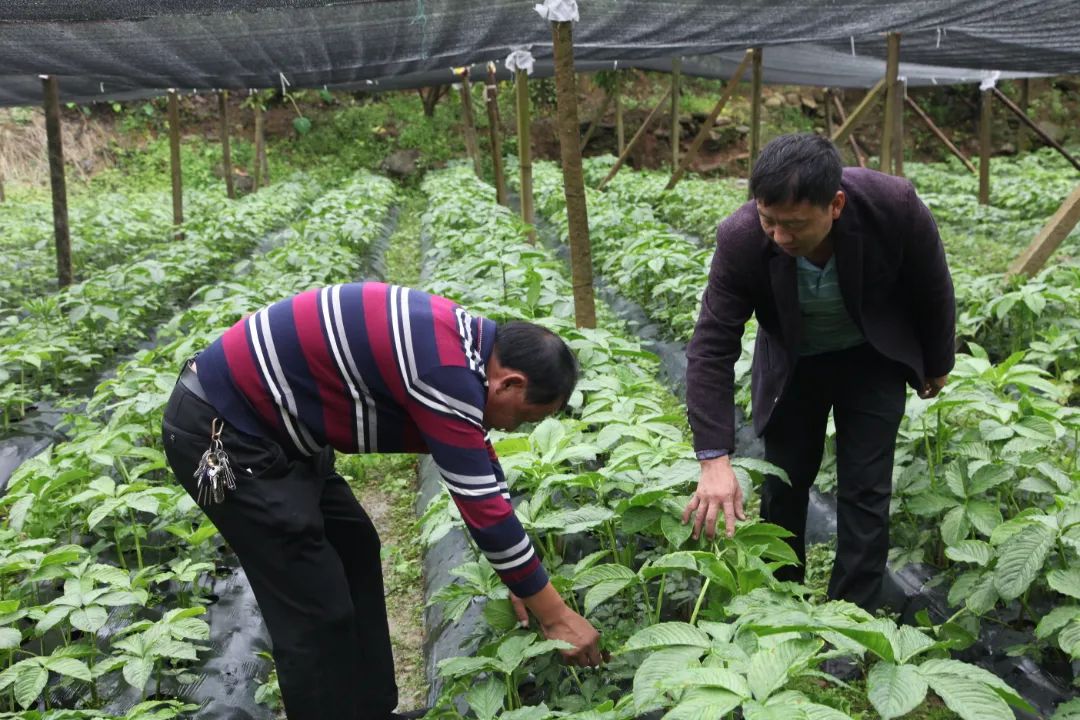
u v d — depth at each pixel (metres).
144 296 8.13
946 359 3.18
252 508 2.64
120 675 3.59
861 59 13.33
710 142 21.83
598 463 4.50
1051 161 19.92
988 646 3.40
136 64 7.98
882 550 3.23
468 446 2.51
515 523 2.60
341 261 9.52
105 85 10.33
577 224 5.68
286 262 9.05
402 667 3.97
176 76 9.13
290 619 2.73
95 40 6.93
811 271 2.93
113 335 7.48
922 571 3.91
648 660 2.34
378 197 15.57
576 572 3.10
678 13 7.27
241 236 11.82
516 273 6.81
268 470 2.64
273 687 3.62
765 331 3.25
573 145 5.57
